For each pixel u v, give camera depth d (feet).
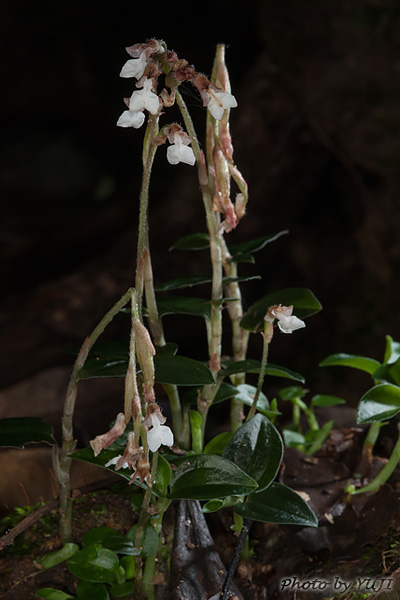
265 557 6.20
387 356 7.02
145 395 4.54
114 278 18.11
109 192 26.63
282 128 15.75
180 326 15.70
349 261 15.96
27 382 12.56
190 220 17.08
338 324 15.19
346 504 6.49
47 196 26.81
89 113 28.45
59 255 23.66
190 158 4.84
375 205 15.25
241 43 21.17
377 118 15.07
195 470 5.36
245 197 5.83
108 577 5.50
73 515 6.55
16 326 17.35
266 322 5.46
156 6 24.47
